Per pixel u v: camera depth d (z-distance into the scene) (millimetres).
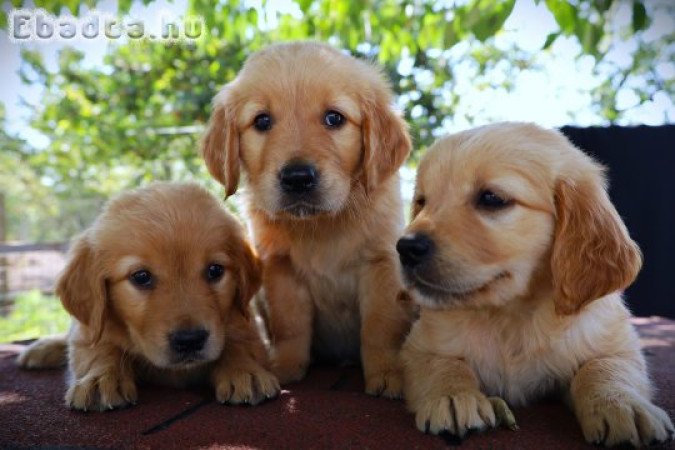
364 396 419
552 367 376
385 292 470
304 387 455
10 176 3424
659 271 703
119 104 1223
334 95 478
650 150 706
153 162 1324
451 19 793
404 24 865
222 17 877
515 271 361
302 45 516
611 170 711
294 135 462
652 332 630
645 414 312
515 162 363
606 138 717
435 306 362
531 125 398
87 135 1333
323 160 458
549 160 373
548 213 367
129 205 457
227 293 454
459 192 365
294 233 487
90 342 442
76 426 364
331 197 458
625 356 375
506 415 344
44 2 747
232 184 505
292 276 499
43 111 1475
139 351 438
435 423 333
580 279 360
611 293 367
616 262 365
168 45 1134
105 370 414
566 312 358
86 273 445
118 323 442
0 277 1657
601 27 717
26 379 486
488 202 360
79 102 1295
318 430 348
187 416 378
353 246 488
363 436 337
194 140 1214
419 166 404
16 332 1271
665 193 700
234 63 1084
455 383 356
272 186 456
